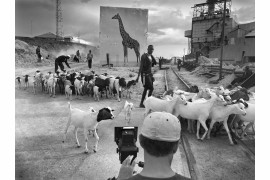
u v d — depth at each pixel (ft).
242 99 19.16
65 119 19.99
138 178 4.56
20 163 14.60
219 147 17.57
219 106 18.72
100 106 23.89
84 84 26.27
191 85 23.09
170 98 21.95
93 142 17.95
